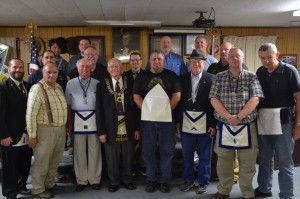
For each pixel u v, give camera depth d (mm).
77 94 2805
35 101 2525
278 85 2342
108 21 5551
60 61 3848
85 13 4879
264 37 6273
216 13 4949
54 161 2770
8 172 2562
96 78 3105
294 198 2617
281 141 2369
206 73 2756
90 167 2873
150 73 2775
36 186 2648
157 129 2764
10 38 5926
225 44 3043
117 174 2861
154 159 2820
